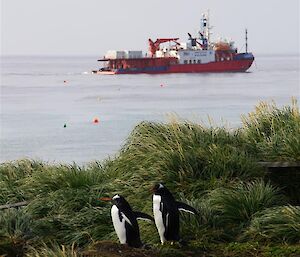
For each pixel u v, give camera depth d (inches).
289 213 478.3
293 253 438.0
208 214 497.7
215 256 443.2
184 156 585.0
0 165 739.4
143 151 621.6
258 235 470.9
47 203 581.0
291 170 583.5
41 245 499.5
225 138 641.6
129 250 425.7
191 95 7066.9
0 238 500.1
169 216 427.2
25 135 3499.0
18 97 7199.8
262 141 653.3
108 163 693.9
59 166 698.8
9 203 621.3
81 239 514.0
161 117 4480.8
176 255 430.9
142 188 564.7
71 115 4832.7
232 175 574.6
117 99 6624.0
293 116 682.2
